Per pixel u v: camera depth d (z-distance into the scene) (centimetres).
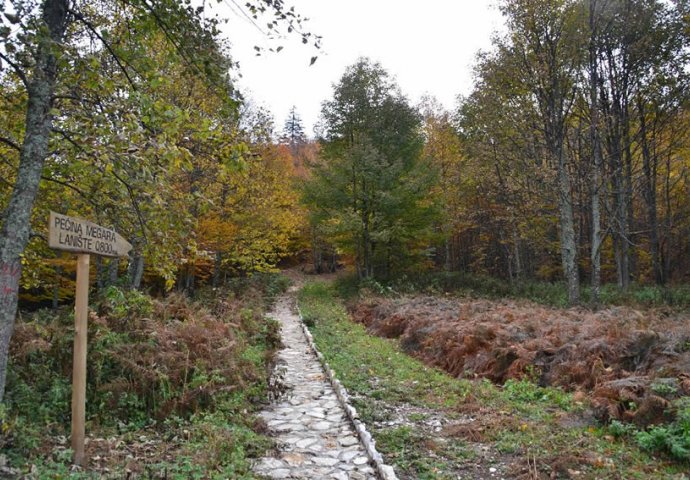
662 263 2994
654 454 520
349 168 2480
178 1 549
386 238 2419
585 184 2095
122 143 479
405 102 2719
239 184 1930
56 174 641
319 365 1039
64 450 458
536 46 1902
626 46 2067
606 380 750
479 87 2088
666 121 2203
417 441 584
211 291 2031
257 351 1055
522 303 1855
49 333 676
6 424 445
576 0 1842
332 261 4412
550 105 1950
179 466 470
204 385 669
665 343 782
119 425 586
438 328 1210
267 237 2261
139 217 596
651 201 2473
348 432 621
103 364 649
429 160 2655
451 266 3778
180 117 482
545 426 618
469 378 956
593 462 496
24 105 601
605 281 3173
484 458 534
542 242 2752
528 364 889
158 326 782
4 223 462
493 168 2528
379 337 1492
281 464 512
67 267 1443
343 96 2672
